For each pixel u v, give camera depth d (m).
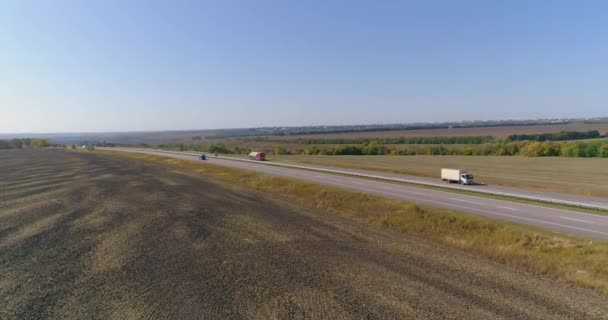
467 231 24.33
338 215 30.88
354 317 13.16
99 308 14.27
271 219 28.86
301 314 13.45
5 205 35.38
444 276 16.92
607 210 29.39
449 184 46.66
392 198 35.56
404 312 13.46
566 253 19.47
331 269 17.89
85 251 21.31
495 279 16.59
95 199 38.41
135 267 18.62
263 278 16.89
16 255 20.78
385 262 18.84
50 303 14.80
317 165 76.75
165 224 27.44
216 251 20.97
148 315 13.61
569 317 13.16
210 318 13.29
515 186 45.56
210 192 43.16
